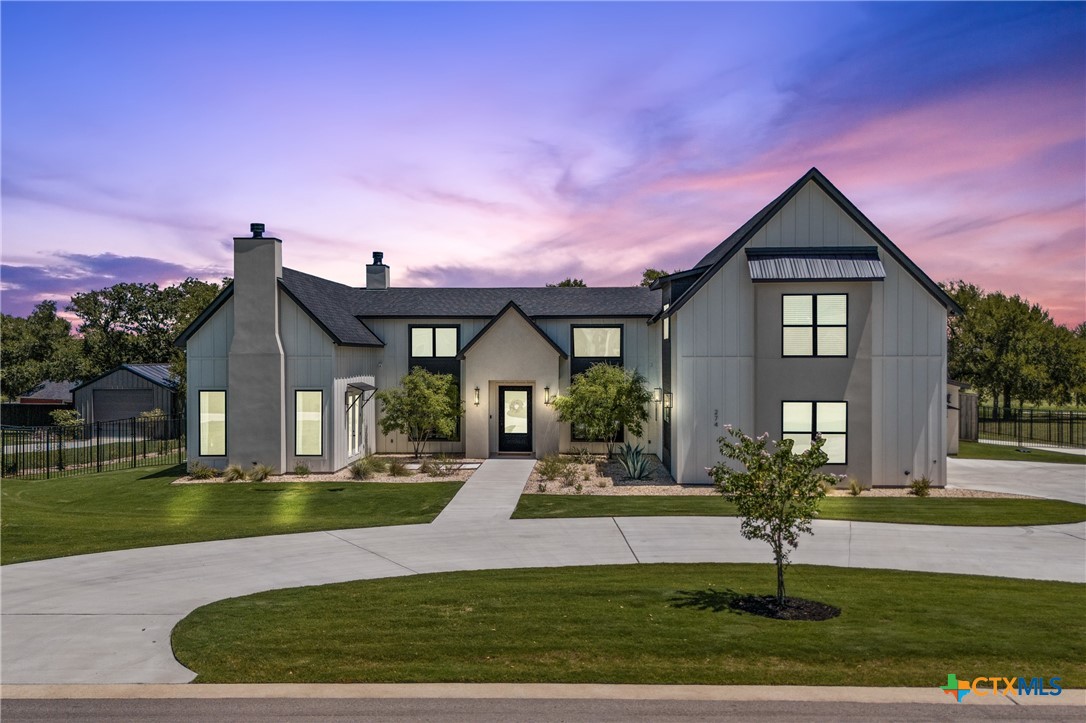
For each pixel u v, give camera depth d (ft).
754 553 46.37
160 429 129.29
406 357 94.53
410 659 28.32
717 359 70.90
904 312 70.08
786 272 68.03
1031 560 44.65
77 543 48.96
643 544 48.75
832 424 69.21
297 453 78.74
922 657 28.12
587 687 25.79
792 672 26.86
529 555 46.03
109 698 25.36
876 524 54.29
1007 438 120.67
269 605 35.32
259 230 78.59
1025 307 155.74
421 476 76.02
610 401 82.33
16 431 111.55
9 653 29.66
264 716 23.84
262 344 77.61
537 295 99.66
